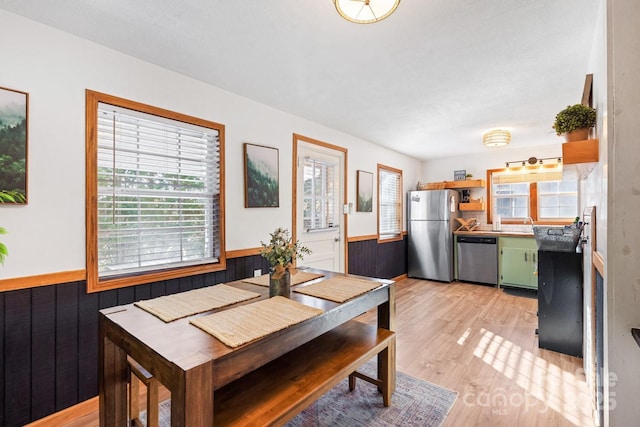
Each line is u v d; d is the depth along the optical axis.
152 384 1.45
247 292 1.83
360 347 1.82
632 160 1.15
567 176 2.41
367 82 2.57
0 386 1.64
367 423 1.79
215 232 2.70
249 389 1.41
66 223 1.86
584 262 2.41
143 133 2.26
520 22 1.75
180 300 1.67
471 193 5.65
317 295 1.76
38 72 1.77
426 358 2.56
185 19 1.74
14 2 1.59
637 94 1.14
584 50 2.04
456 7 1.62
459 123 3.71
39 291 1.77
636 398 1.14
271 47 2.03
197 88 2.54
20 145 1.70
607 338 1.19
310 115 3.42
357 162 4.43
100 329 1.47
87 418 1.89
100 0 1.58
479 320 3.45
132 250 2.21
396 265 5.40
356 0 1.40
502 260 4.89
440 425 1.77
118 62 2.09
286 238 3.25
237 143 2.84
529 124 3.74
